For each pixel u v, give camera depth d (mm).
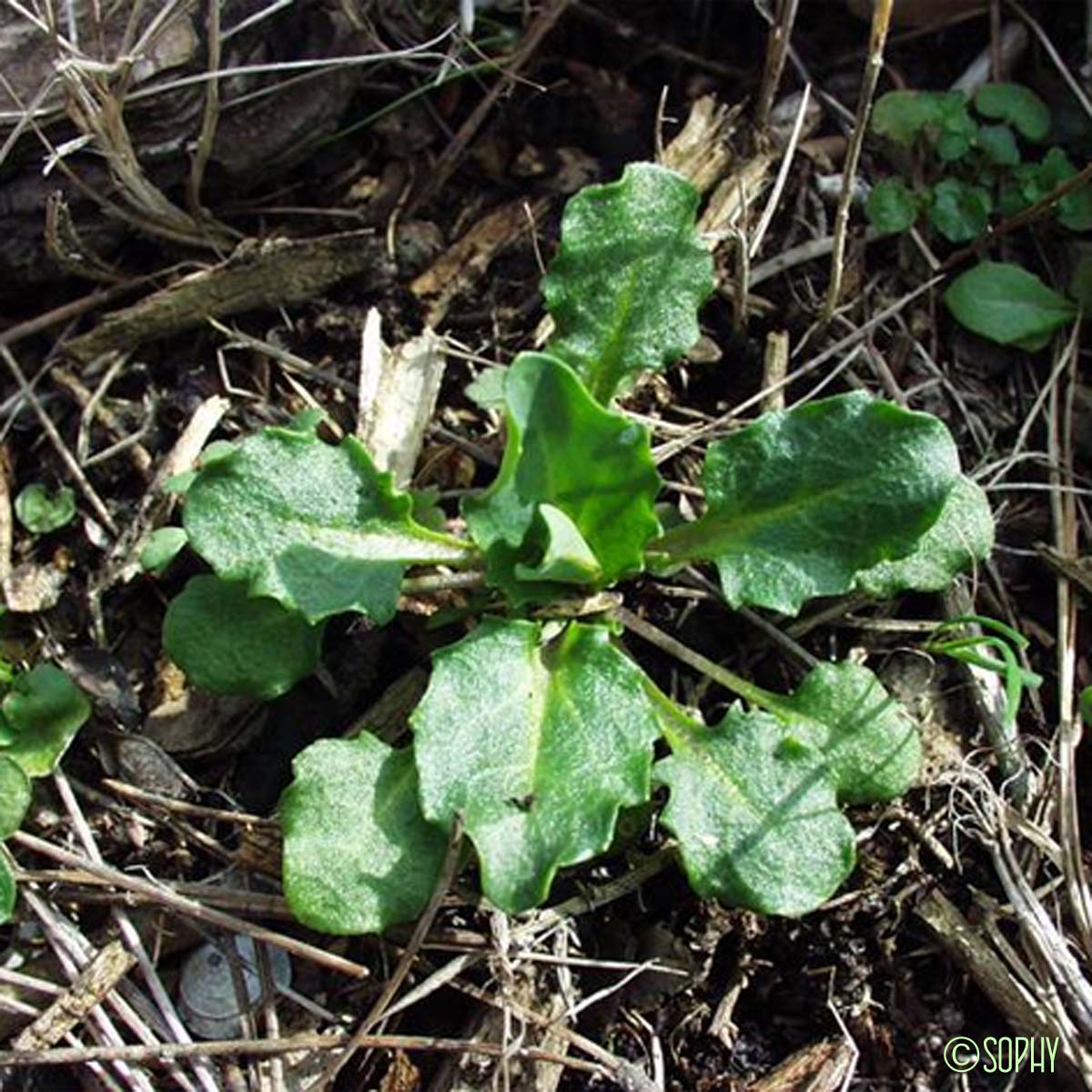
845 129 200
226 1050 151
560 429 155
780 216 195
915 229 193
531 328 188
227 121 184
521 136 200
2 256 183
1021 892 159
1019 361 189
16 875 158
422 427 178
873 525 156
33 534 179
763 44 206
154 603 175
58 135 178
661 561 163
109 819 165
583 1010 159
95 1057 150
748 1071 158
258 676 159
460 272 191
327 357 187
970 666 170
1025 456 181
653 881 162
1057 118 202
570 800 145
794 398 185
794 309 189
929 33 206
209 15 171
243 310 188
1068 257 193
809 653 171
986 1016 160
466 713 151
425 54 181
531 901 140
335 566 157
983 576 177
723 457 161
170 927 159
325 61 174
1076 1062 152
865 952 161
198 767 168
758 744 154
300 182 196
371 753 153
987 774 167
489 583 161
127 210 186
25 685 164
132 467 182
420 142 198
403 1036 156
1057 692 173
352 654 171
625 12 206
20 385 184
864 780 155
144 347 187
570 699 153
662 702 159
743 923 160
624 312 168
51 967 158
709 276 168
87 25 176
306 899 146
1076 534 180
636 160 199
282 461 159
